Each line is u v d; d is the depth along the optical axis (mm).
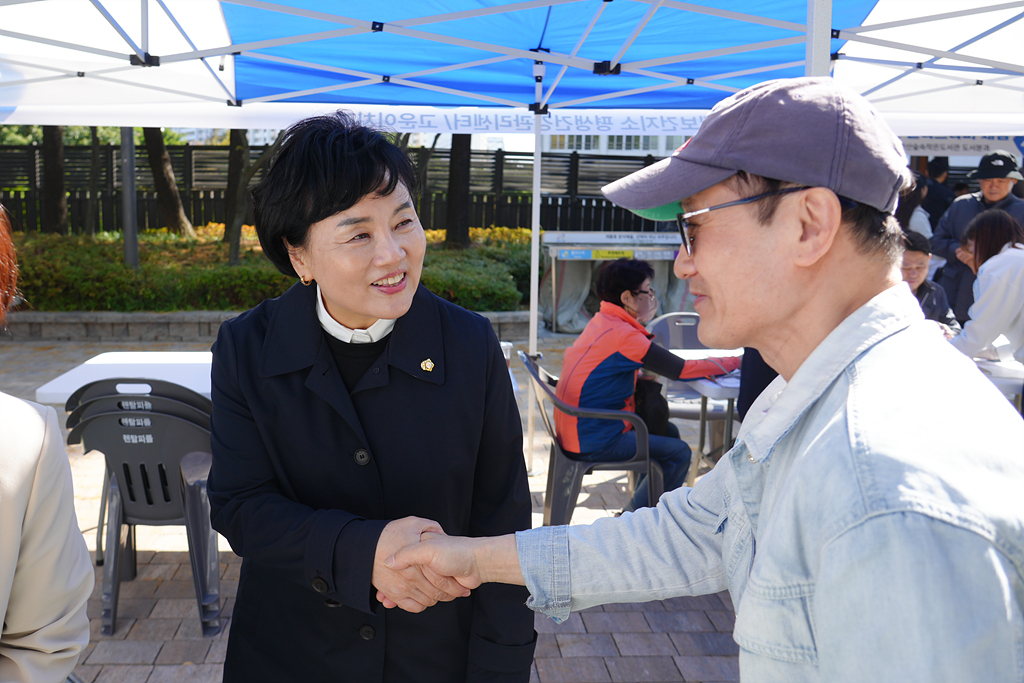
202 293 9742
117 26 3109
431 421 1313
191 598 3074
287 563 1241
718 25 3904
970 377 723
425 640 1355
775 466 849
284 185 1128
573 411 3186
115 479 2777
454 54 4508
